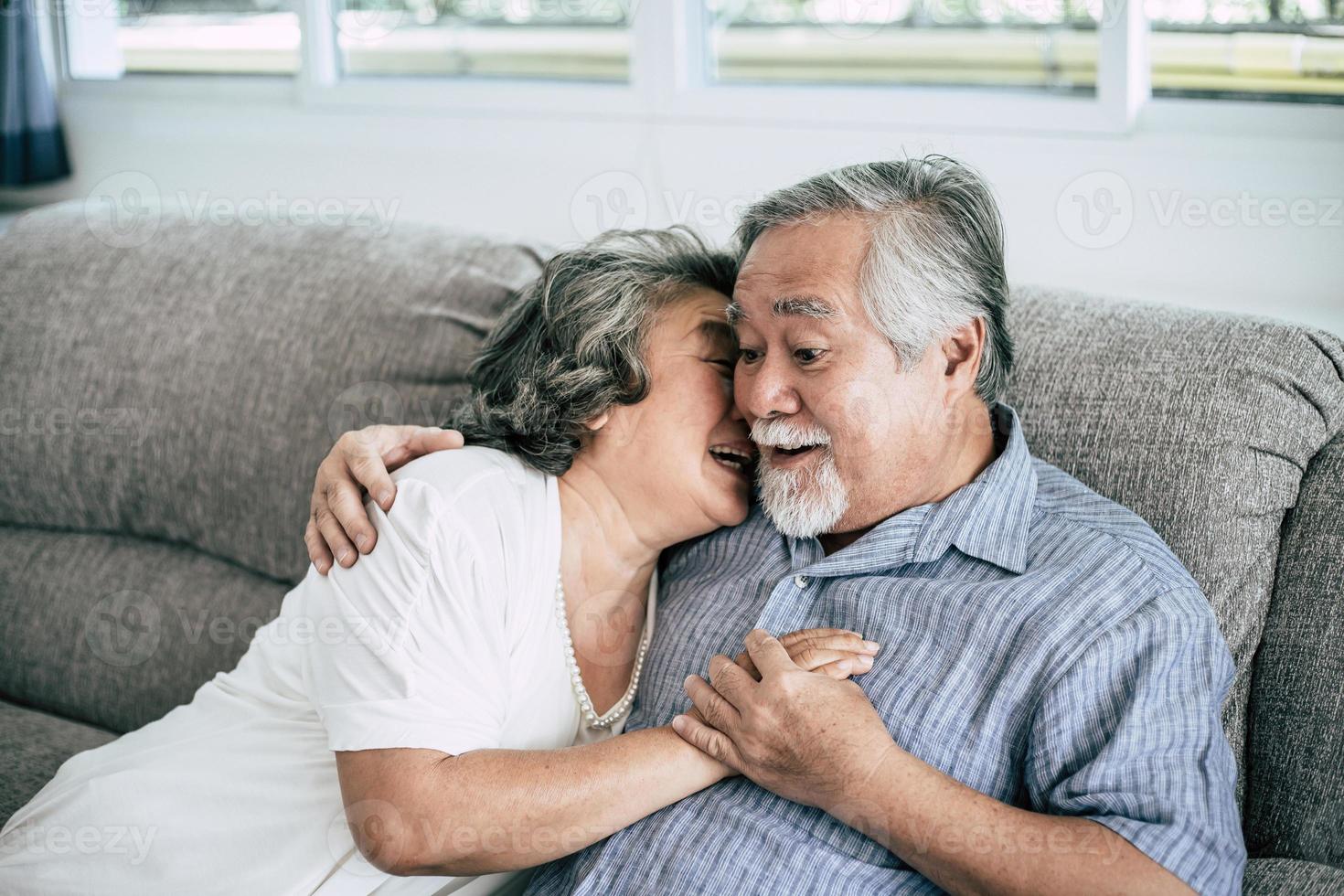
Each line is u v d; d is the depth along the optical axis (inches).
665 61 91.8
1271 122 70.8
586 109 96.2
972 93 82.0
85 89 119.9
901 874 43.3
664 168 91.7
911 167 46.8
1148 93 76.1
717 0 91.9
